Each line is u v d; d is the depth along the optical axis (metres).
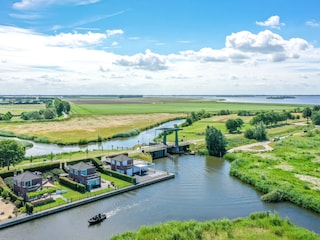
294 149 137.00
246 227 60.34
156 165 120.38
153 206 76.50
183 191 87.69
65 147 155.75
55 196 79.69
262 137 167.62
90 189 85.75
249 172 99.50
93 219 66.44
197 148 148.25
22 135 182.38
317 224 65.38
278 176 93.69
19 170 91.69
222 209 74.38
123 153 125.81
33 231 62.84
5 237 60.22
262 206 75.88
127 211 73.38
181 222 62.53
